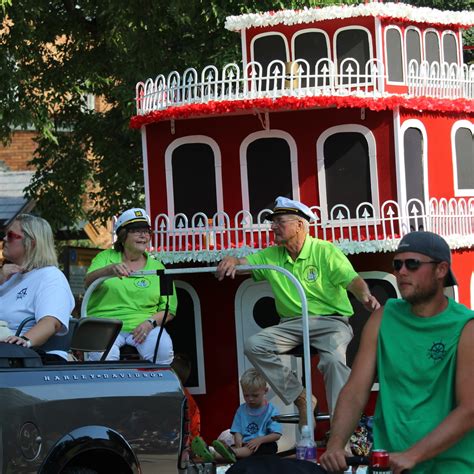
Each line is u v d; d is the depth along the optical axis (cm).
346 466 749
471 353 750
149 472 1055
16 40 3328
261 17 2305
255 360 1445
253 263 1474
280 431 1620
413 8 2323
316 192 2186
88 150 3625
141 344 1537
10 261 1208
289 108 2119
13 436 932
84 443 991
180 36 3269
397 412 764
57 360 1091
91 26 3528
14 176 4088
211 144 2212
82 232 3866
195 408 1670
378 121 2178
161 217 2223
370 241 2114
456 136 2359
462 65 2375
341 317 1471
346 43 2305
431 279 763
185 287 2189
